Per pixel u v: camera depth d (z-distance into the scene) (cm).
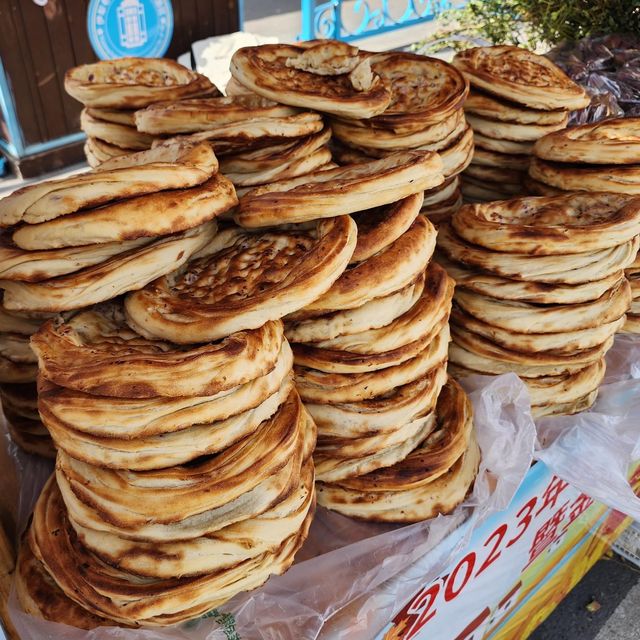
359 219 199
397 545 199
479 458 223
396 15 882
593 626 332
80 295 161
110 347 160
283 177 215
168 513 148
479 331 232
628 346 284
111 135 266
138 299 166
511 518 233
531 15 475
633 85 381
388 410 195
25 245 158
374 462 202
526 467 221
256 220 179
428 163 187
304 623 177
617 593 348
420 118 237
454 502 206
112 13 593
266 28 893
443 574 210
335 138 249
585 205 239
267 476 157
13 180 611
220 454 155
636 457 248
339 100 216
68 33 577
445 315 205
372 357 188
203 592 157
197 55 562
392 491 204
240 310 156
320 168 224
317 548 201
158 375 140
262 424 162
